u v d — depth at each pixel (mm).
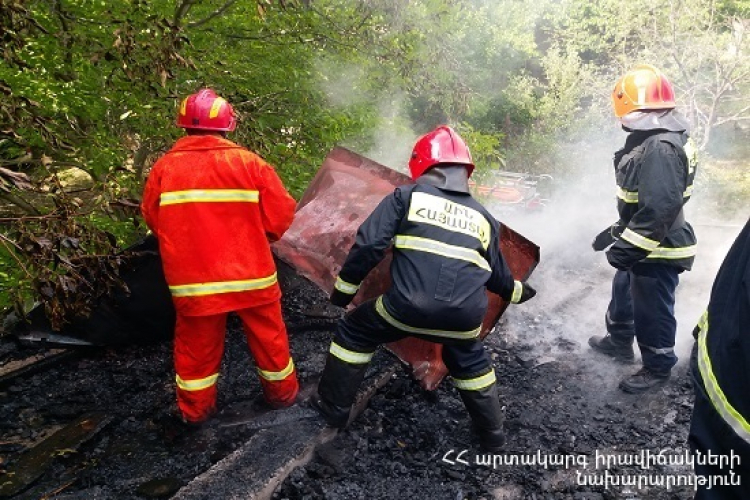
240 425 3400
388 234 2922
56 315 3252
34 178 4160
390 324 2994
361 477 3070
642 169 3463
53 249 3016
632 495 3021
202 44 4590
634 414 3703
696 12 12539
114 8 3902
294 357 4105
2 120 3197
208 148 2998
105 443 3363
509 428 3553
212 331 3154
